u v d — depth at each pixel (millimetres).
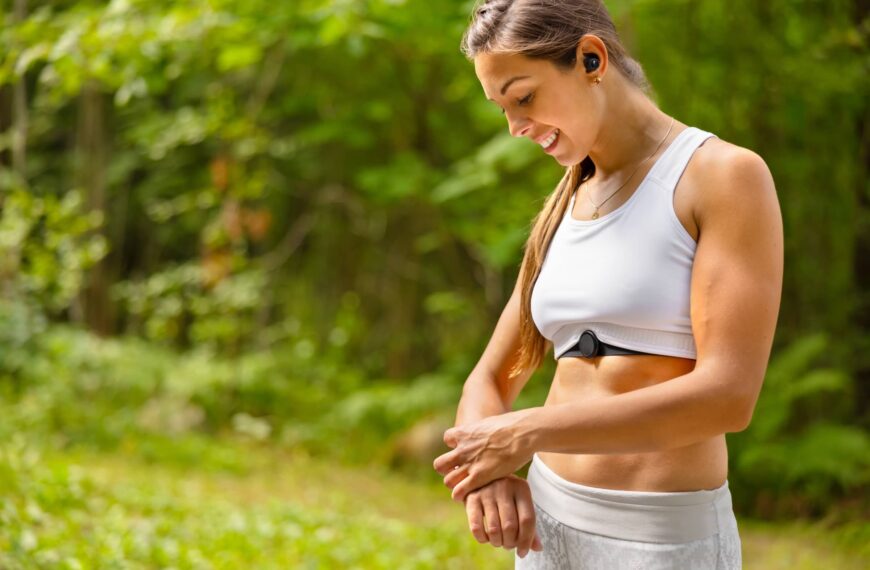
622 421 1599
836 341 8742
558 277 1824
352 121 11445
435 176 10469
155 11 6914
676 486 1724
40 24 6633
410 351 13398
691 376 1594
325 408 10961
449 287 13250
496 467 1722
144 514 5891
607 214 1772
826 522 6949
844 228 8820
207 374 10500
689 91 8742
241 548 5289
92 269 12438
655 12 8539
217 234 10805
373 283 13773
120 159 12734
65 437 8570
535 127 1745
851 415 8461
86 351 10117
